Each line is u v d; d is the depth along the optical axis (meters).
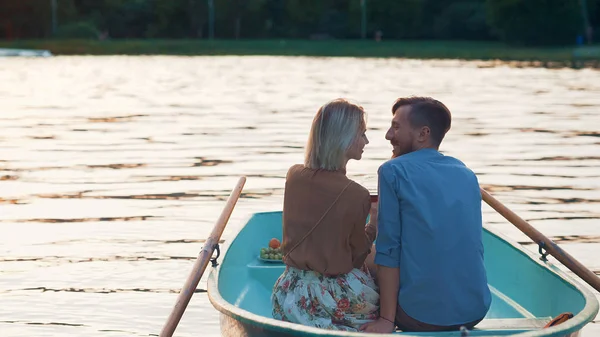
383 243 4.11
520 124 19.27
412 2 90.50
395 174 4.09
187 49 73.44
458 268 4.04
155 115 21.69
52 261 7.39
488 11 73.88
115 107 24.23
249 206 9.78
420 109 4.20
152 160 13.62
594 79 37.06
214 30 94.88
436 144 4.23
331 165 4.21
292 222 4.26
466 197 4.09
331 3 94.75
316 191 4.20
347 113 4.20
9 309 6.11
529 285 4.97
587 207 9.78
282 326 3.77
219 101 25.92
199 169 12.63
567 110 22.92
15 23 86.12
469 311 4.08
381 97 26.50
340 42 83.00
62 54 67.94
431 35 90.56
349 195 4.15
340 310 4.18
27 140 16.48
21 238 8.25
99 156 14.13
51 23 87.25
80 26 83.19
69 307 6.16
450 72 42.34
